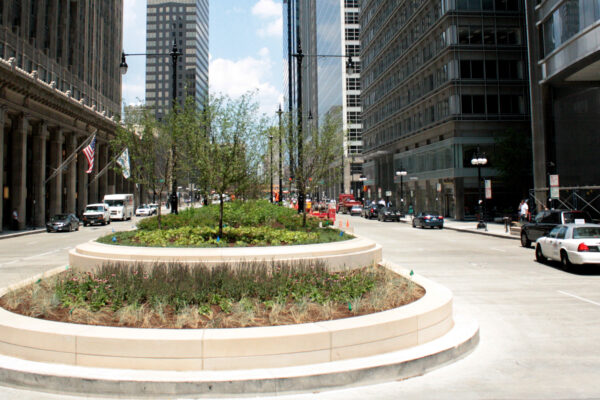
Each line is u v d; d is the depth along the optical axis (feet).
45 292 25.80
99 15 221.87
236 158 47.42
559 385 17.94
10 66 117.19
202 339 17.57
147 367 17.56
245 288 25.07
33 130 145.59
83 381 16.76
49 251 73.46
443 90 156.04
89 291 25.34
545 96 106.11
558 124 106.32
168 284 25.20
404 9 193.67
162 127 63.57
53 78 164.35
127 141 64.64
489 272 47.91
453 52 149.89
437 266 52.44
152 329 19.19
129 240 45.42
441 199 162.50
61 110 155.84
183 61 462.19
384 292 25.54
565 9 93.09
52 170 157.48
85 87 198.29
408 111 192.03
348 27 321.32
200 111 53.26
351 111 317.22
